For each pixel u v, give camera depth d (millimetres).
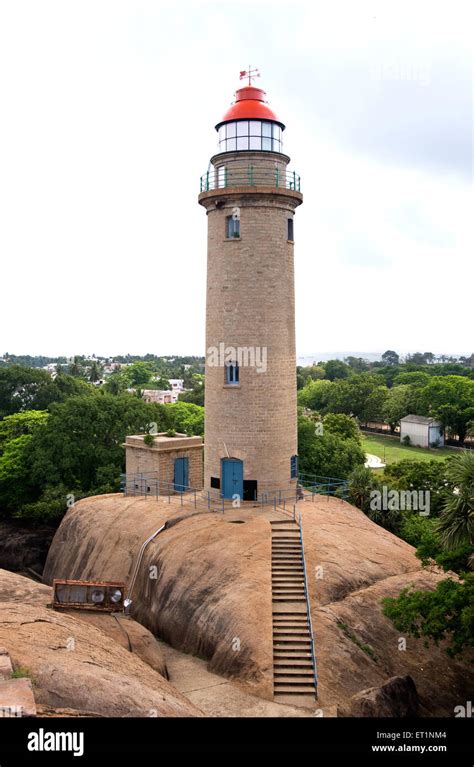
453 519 25953
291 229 40156
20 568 51156
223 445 38750
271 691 23828
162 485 44875
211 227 39344
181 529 34156
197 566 30484
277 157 39188
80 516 41594
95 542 38094
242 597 27500
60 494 51688
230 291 38375
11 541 52469
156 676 23078
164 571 31516
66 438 54094
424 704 24531
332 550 31047
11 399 82188
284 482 38875
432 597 25453
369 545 32812
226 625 26781
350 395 129250
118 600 28406
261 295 38062
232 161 38938
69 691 17891
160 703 19578
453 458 27328
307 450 53938
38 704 16656
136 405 59875
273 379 38312
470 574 24688
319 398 134125
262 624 26172
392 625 27469
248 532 32188
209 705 23109
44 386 84125
